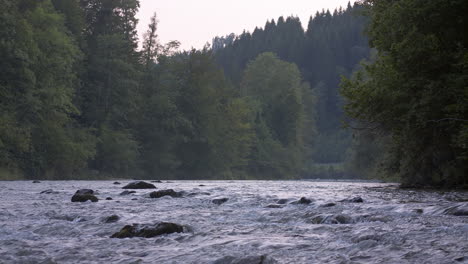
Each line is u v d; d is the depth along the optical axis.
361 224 7.79
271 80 108.44
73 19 63.69
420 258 4.66
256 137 94.62
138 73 71.38
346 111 23.89
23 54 46.84
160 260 4.86
